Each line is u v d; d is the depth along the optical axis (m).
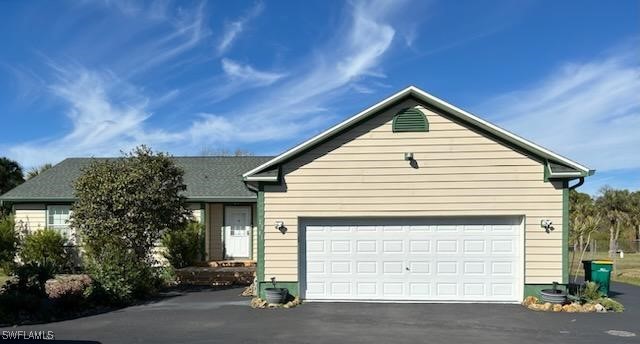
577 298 13.21
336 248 14.38
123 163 16.47
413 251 14.22
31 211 21.84
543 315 12.22
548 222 13.70
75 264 20.86
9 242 20.42
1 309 11.52
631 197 44.44
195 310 12.98
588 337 10.06
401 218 14.25
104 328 10.80
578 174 13.38
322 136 14.15
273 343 9.53
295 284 14.18
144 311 12.88
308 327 10.90
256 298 14.13
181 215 17.00
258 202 14.37
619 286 18.30
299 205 14.29
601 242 41.88
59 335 10.14
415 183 14.09
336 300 14.20
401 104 14.22
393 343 9.55
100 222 15.71
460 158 14.02
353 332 10.44
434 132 14.11
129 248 16.06
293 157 14.34
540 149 13.60
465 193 13.97
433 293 14.11
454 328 10.84
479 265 14.05
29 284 13.13
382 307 13.24
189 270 18.75
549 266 13.70
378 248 14.30
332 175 14.27
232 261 20.73
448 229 14.18
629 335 10.23
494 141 13.96
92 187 15.93
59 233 20.92
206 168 24.23
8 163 36.41
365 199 14.19
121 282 14.08
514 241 13.98
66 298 12.72
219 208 21.95
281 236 14.29
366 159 14.23
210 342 9.57
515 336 10.14
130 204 15.82
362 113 14.02
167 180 16.69
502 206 13.87
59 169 24.30
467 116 13.76
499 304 13.66
